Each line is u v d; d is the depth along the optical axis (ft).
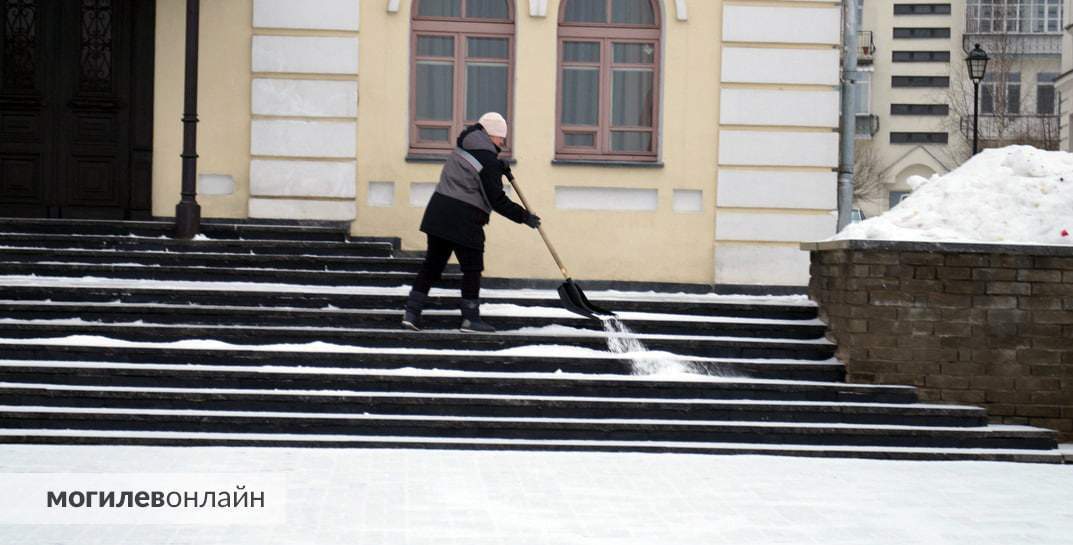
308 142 47.03
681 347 37.76
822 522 24.97
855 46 50.72
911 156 158.20
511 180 38.60
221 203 47.09
